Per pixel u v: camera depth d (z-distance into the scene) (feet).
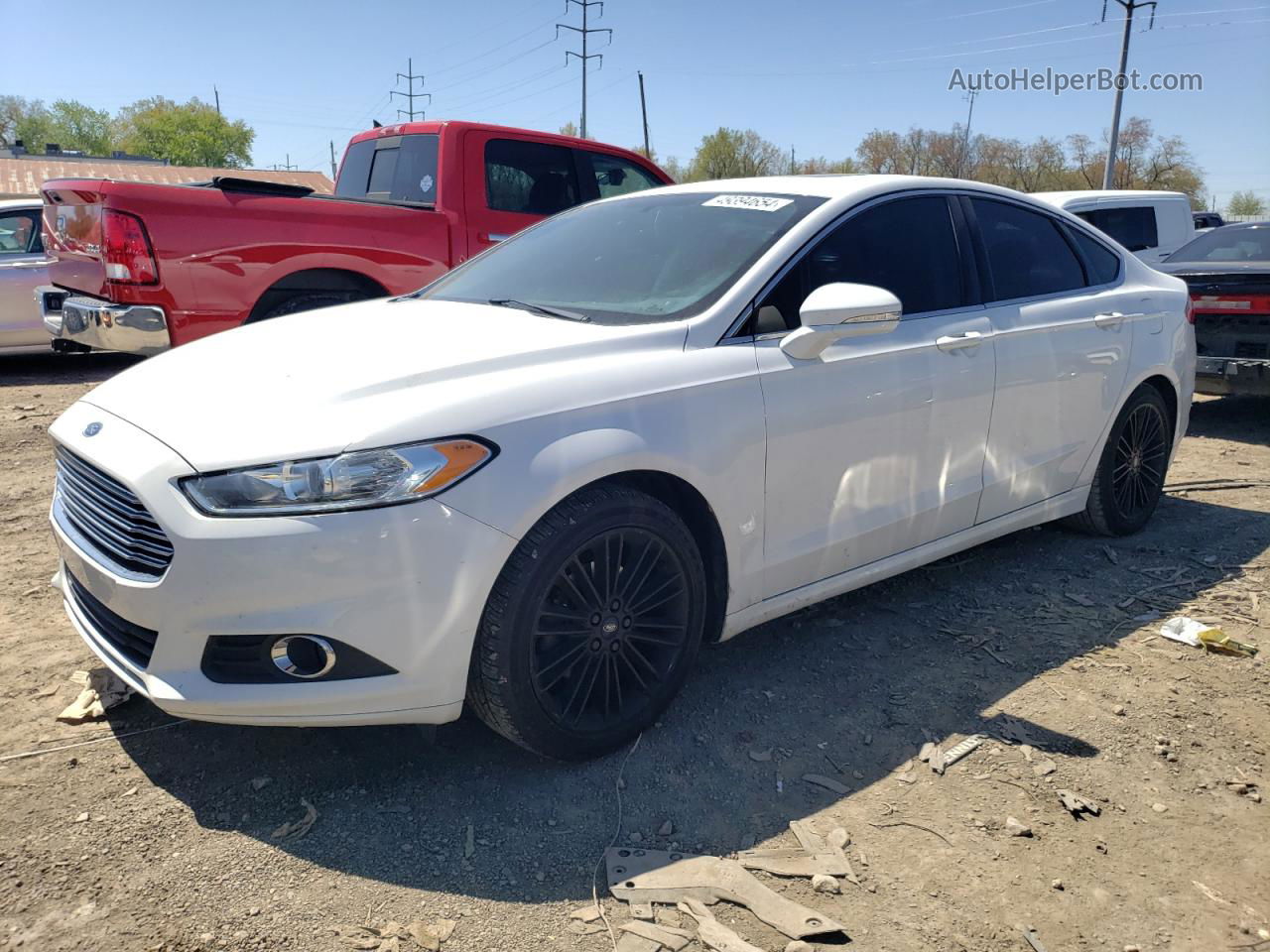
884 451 11.00
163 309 18.71
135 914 7.11
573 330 9.59
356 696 7.80
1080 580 13.82
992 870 7.82
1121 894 7.59
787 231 10.82
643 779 8.89
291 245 19.84
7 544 14.44
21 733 9.37
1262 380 21.86
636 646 9.27
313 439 7.63
